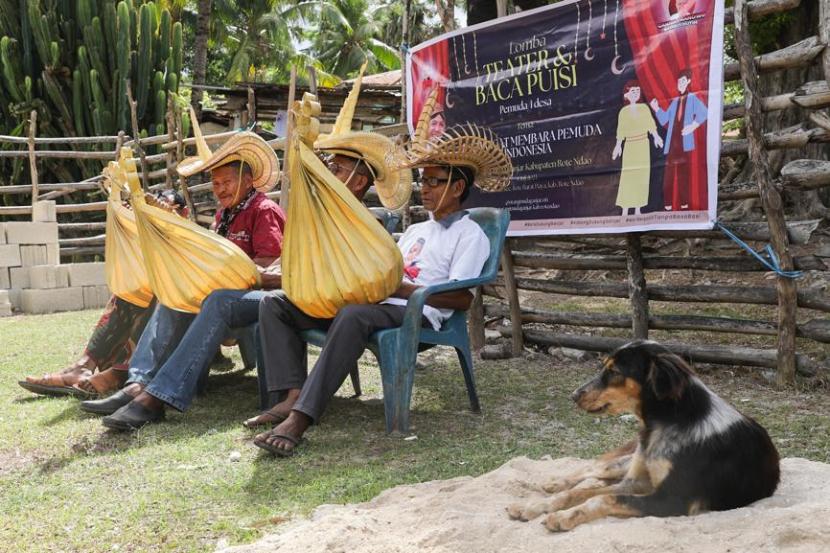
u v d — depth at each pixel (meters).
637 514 2.74
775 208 5.18
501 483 3.32
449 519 2.89
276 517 3.20
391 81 18.59
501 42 6.59
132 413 4.59
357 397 5.50
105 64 16.77
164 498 3.50
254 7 33.12
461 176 4.82
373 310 4.37
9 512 3.39
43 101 16.62
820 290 5.35
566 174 6.22
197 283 4.78
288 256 4.36
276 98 16.91
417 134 4.77
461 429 4.57
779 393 5.24
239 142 5.36
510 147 6.61
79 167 16.83
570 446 4.20
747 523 2.55
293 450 4.09
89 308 11.81
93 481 3.76
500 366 6.49
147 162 11.83
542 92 6.30
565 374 6.12
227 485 3.64
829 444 4.08
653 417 2.87
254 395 5.54
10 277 11.52
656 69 5.54
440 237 4.79
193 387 4.68
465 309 4.84
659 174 5.61
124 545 3.01
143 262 5.39
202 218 11.20
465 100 6.92
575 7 6.01
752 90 5.20
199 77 26.91
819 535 2.38
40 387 5.45
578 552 2.49
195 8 32.19
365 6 36.94
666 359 2.83
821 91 5.00
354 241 4.29
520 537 2.70
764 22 9.62
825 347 6.68
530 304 9.78
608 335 7.77
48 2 16.41
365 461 3.97
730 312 8.41
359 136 4.97
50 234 11.80
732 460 2.75
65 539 3.08
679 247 10.61
